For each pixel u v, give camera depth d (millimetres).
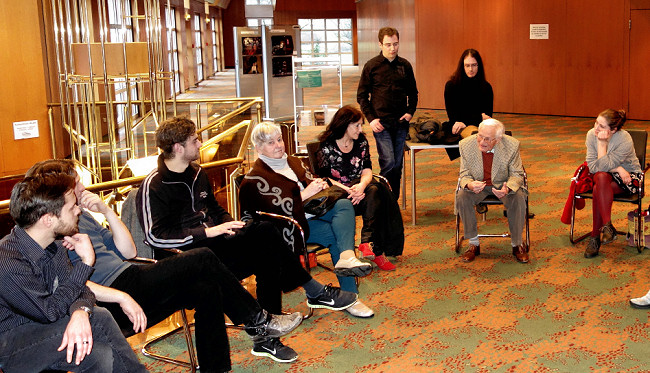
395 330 3869
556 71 13570
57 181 2611
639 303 4035
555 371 3326
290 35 13031
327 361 3529
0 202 3295
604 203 4941
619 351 3508
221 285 3271
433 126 5832
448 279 4633
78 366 2668
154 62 8602
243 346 3770
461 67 5992
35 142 8820
